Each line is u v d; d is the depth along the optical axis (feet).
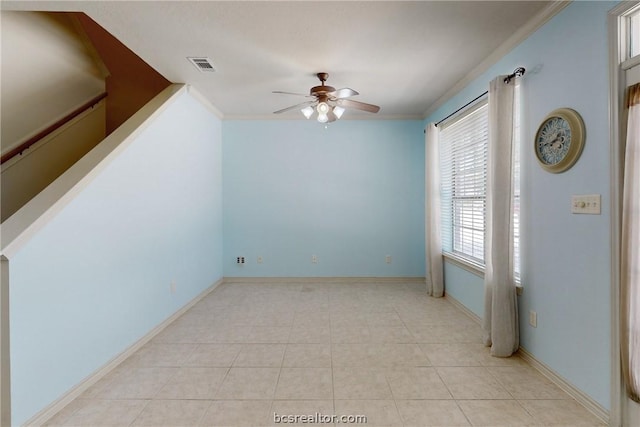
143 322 8.22
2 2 5.97
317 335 8.71
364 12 6.40
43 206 5.47
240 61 8.61
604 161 5.07
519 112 7.27
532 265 6.91
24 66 8.86
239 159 14.32
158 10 6.28
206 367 7.02
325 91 8.81
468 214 10.41
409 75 9.62
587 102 5.38
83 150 11.03
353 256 14.42
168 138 9.53
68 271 5.86
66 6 6.12
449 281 11.78
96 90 11.77
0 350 4.77
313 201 14.37
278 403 5.75
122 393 6.07
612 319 4.97
